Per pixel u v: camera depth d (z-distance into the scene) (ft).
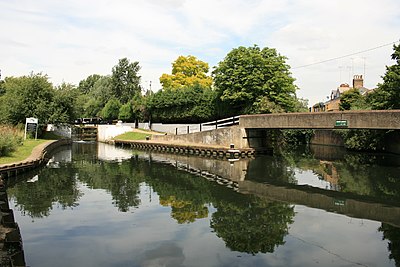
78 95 164.66
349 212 48.06
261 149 116.37
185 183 68.39
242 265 30.86
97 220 43.52
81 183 68.23
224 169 86.79
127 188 63.52
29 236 37.73
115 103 238.27
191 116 164.04
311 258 32.58
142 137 168.55
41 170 85.05
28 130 138.82
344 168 86.89
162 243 35.88
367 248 35.04
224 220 44.06
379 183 67.56
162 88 203.51
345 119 84.64
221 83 126.21
